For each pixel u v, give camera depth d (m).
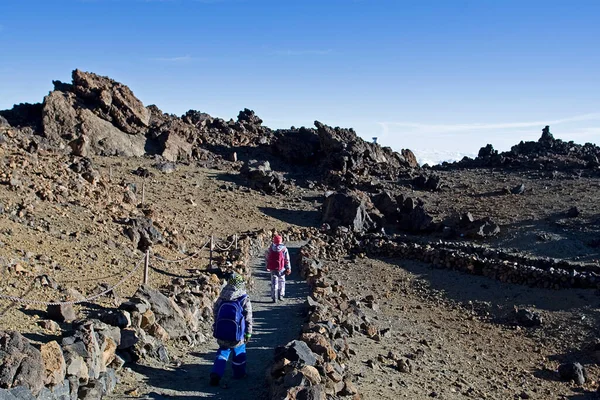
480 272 23.08
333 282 19.73
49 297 9.45
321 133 56.25
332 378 7.48
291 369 7.12
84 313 9.24
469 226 29.25
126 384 7.13
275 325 12.27
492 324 17.38
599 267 21.41
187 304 10.62
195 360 8.80
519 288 20.81
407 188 43.91
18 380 5.26
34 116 46.09
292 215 37.06
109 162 40.91
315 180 50.44
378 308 17.27
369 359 10.51
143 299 9.16
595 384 12.47
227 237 25.09
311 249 25.83
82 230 15.12
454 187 43.19
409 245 26.81
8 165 18.12
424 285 21.98
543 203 33.69
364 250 27.91
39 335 7.52
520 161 52.41
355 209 32.50
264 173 43.97
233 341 7.82
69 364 6.17
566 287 20.17
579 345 15.24
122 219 17.86
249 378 8.14
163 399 6.88
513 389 11.30
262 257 23.92
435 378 10.58
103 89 49.41
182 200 33.53
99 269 12.60
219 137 62.41
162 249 17.45
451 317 17.89
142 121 50.34
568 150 57.38
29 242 12.52
